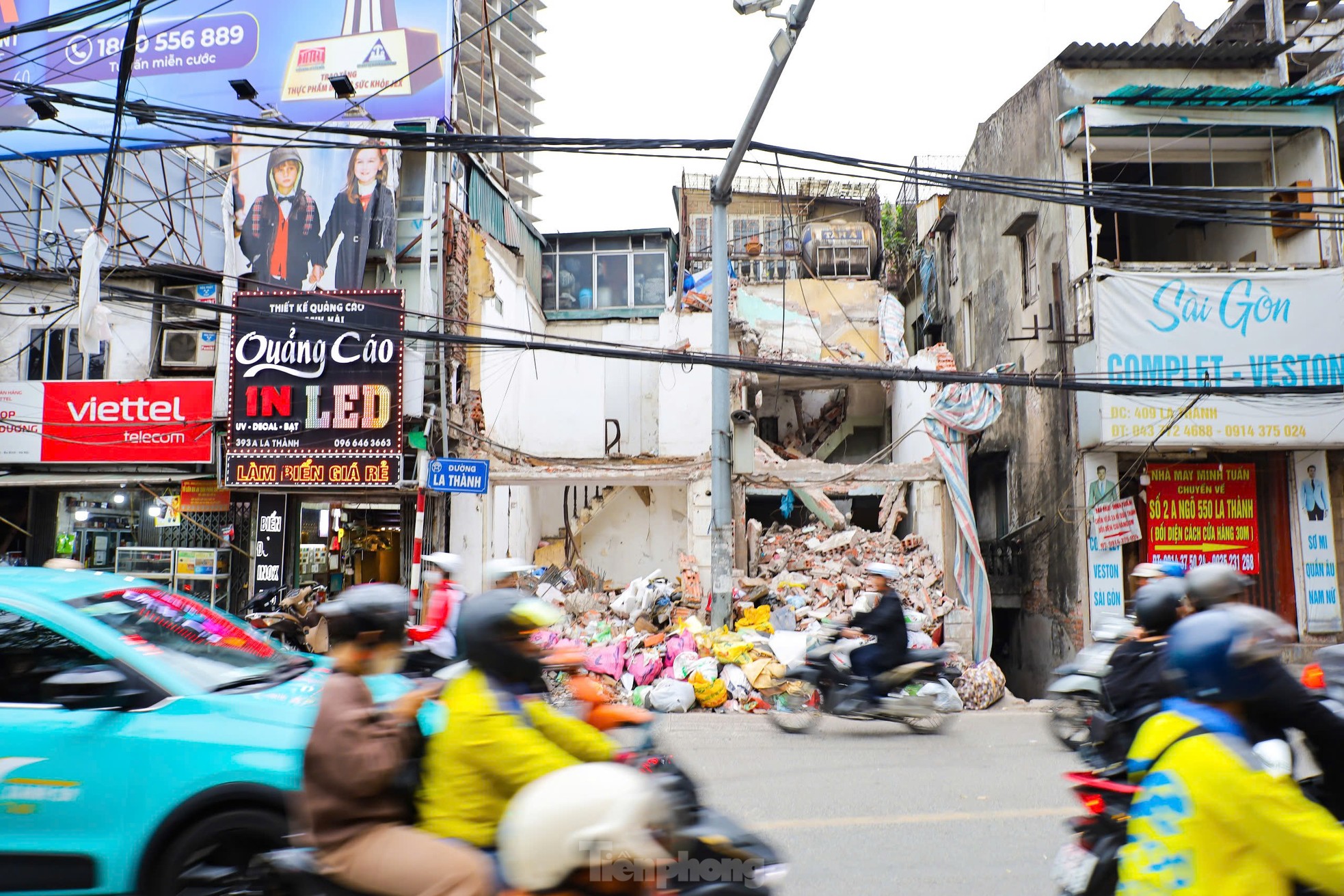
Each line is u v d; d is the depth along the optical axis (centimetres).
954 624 1402
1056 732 867
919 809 639
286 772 404
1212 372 1372
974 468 2034
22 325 1650
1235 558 1442
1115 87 1541
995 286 1898
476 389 1764
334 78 1627
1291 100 1445
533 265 2477
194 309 1658
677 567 2044
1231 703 247
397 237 1669
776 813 629
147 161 1878
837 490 1945
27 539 1659
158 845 404
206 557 1573
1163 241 1731
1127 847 248
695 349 1952
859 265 2553
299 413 1535
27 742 412
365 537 1806
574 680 484
